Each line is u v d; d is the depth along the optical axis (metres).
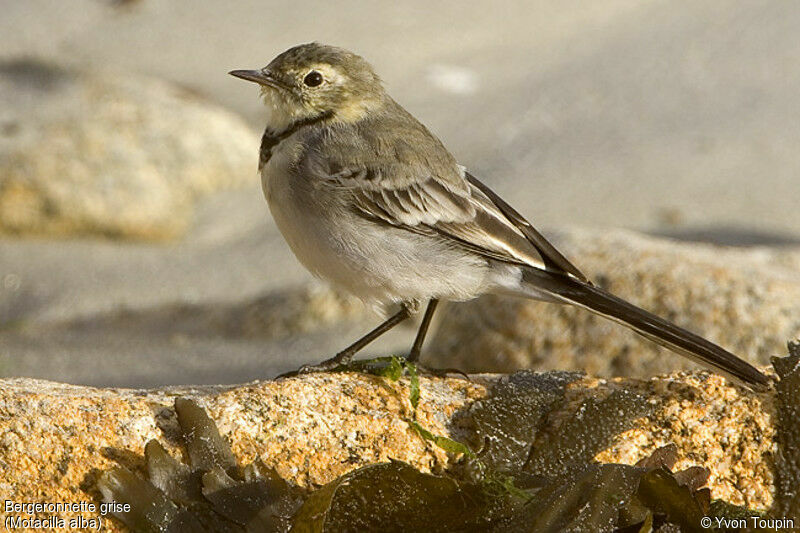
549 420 7.34
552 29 21.97
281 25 21.23
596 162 18.28
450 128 19.11
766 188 17.67
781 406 7.37
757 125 19.08
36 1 21.73
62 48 20.31
